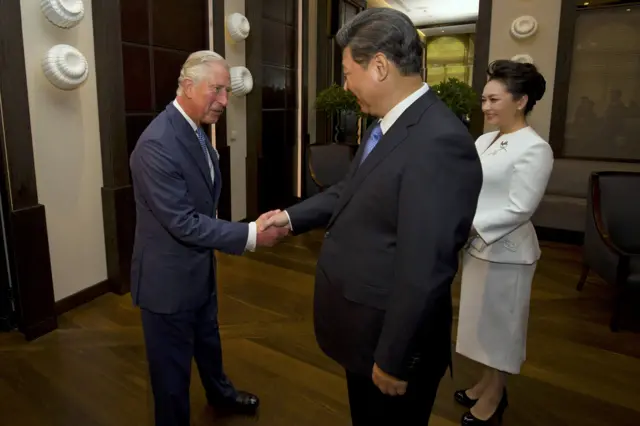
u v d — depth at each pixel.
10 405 1.95
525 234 1.67
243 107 4.41
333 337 1.10
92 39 2.77
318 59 5.52
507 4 4.57
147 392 2.05
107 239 3.00
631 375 2.24
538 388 2.12
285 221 1.46
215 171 1.61
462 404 2.00
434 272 0.88
